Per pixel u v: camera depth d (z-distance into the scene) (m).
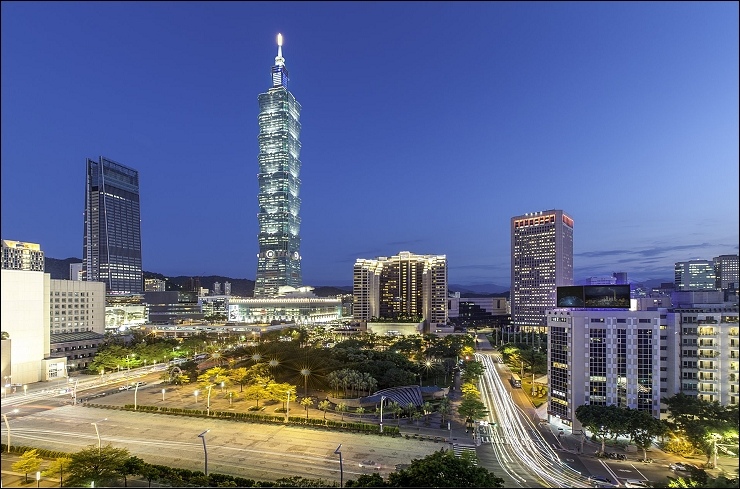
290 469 94.25
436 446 109.81
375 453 104.00
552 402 131.12
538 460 101.69
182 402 151.50
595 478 90.31
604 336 121.69
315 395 166.25
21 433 117.69
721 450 95.75
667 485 80.69
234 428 123.00
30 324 187.00
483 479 71.50
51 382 188.25
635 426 101.69
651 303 131.75
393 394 148.88
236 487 80.12
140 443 110.44
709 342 116.25
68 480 80.81
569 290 131.38
